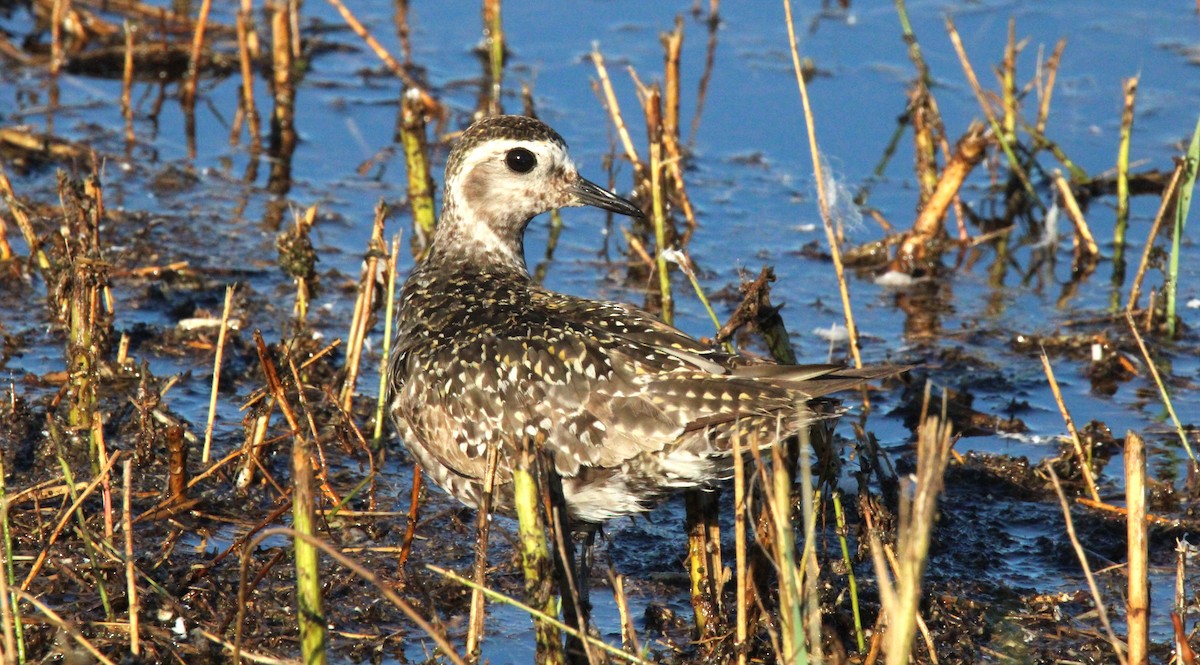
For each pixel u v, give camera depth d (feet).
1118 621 31.32
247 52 58.39
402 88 61.00
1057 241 53.06
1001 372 44.24
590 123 60.03
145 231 49.85
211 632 29.07
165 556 31.40
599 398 28.91
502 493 31.07
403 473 37.17
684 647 30.42
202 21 60.08
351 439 37.60
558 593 30.48
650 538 35.17
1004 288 50.31
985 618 31.32
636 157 52.16
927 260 51.11
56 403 37.73
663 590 32.81
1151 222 54.39
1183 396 42.55
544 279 49.93
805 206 55.67
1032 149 56.18
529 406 29.60
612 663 28.25
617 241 53.57
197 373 41.83
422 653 29.81
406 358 32.30
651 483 29.30
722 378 28.25
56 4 61.72
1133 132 58.80
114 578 30.58
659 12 70.85
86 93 61.77
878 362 44.09
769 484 25.76
